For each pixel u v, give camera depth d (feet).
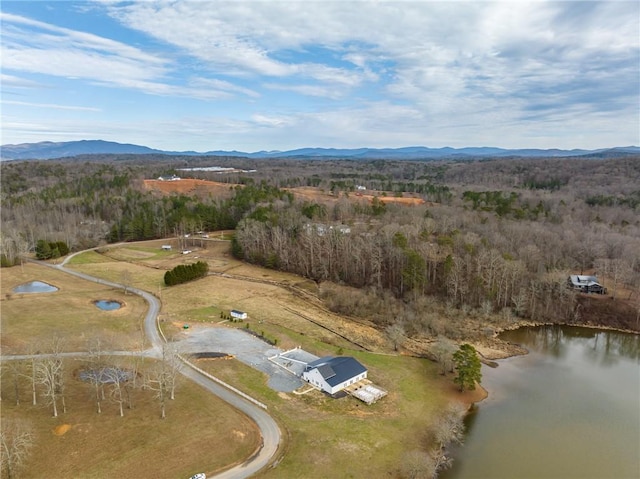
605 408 198.39
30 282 334.44
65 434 150.41
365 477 143.23
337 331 270.05
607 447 169.48
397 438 165.99
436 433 168.14
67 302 289.74
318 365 202.59
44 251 406.62
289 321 280.31
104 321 260.62
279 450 152.05
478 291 316.40
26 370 186.50
